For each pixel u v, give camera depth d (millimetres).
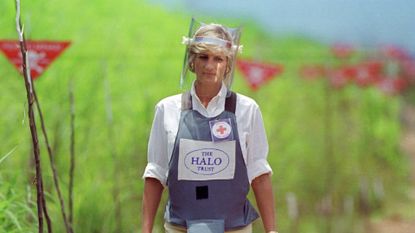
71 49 12969
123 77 12867
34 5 13773
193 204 5066
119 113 11695
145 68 13445
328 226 11383
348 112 13953
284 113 13570
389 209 12180
